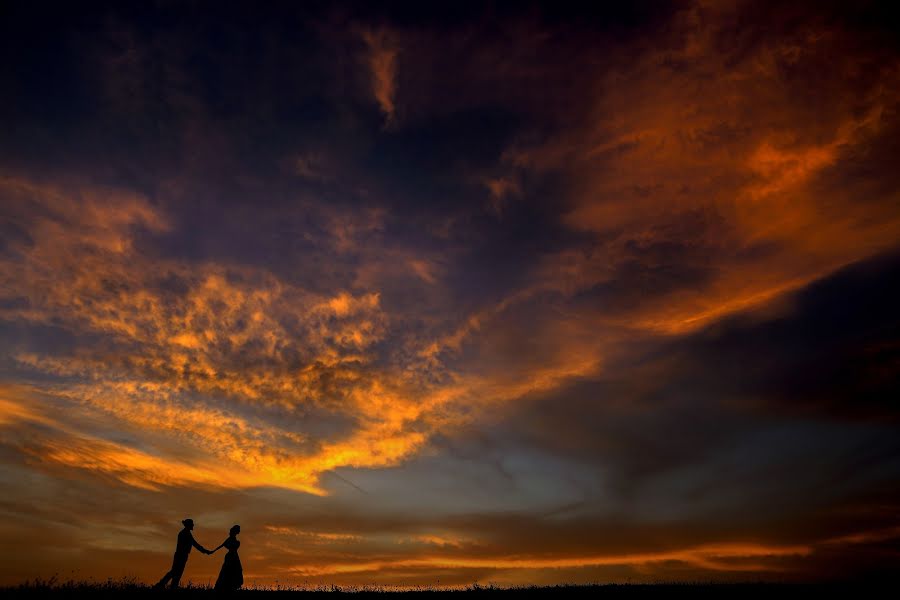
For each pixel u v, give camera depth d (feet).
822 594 60.34
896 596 58.03
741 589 61.21
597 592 60.70
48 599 45.68
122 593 49.29
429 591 61.46
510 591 62.44
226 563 53.47
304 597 55.26
